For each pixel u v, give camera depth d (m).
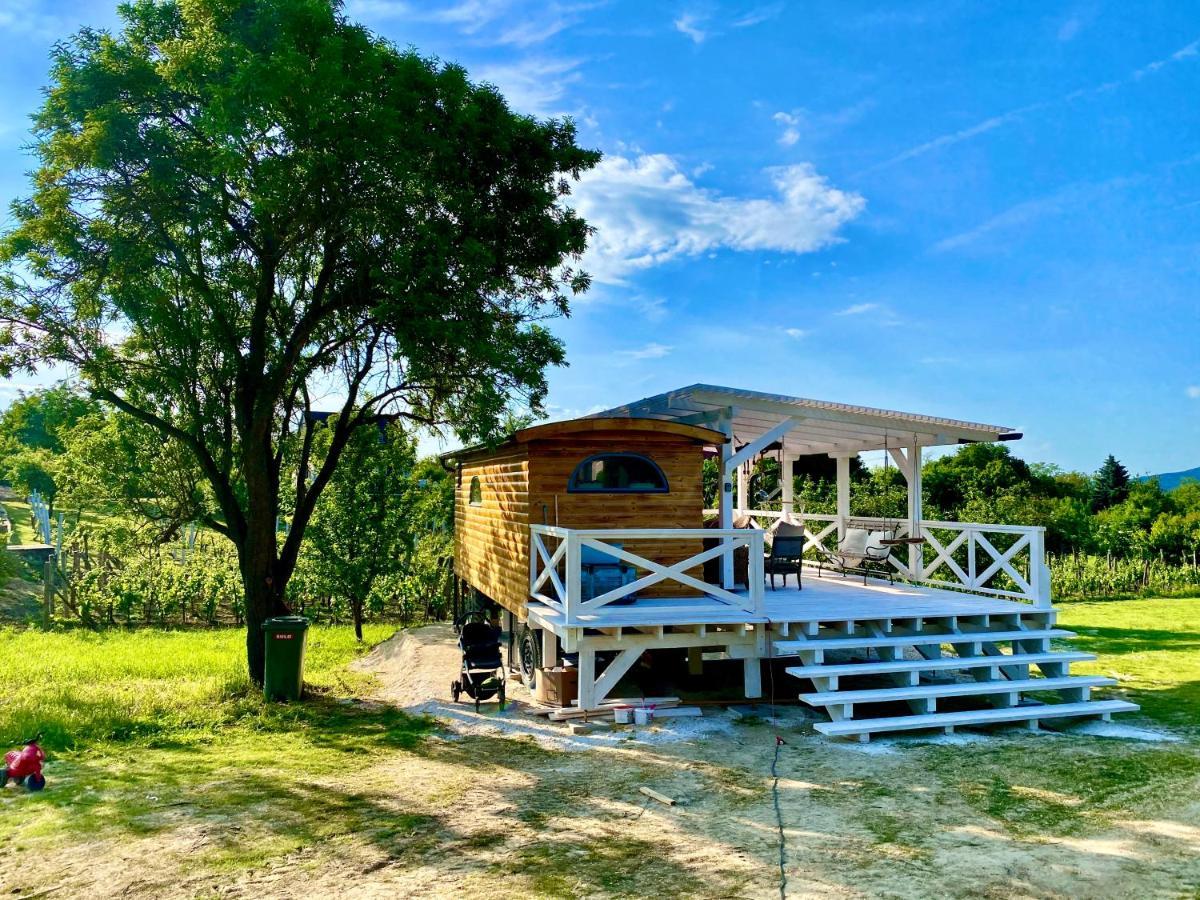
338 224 10.69
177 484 17.58
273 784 6.82
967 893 4.39
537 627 10.29
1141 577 25.44
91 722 9.29
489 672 10.12
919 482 12.70
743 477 15.56
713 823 5.62
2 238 10.52
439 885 4.59
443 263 10.63
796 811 5.86
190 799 6.38
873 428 12.67
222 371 12.12
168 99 10.64
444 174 11.61
